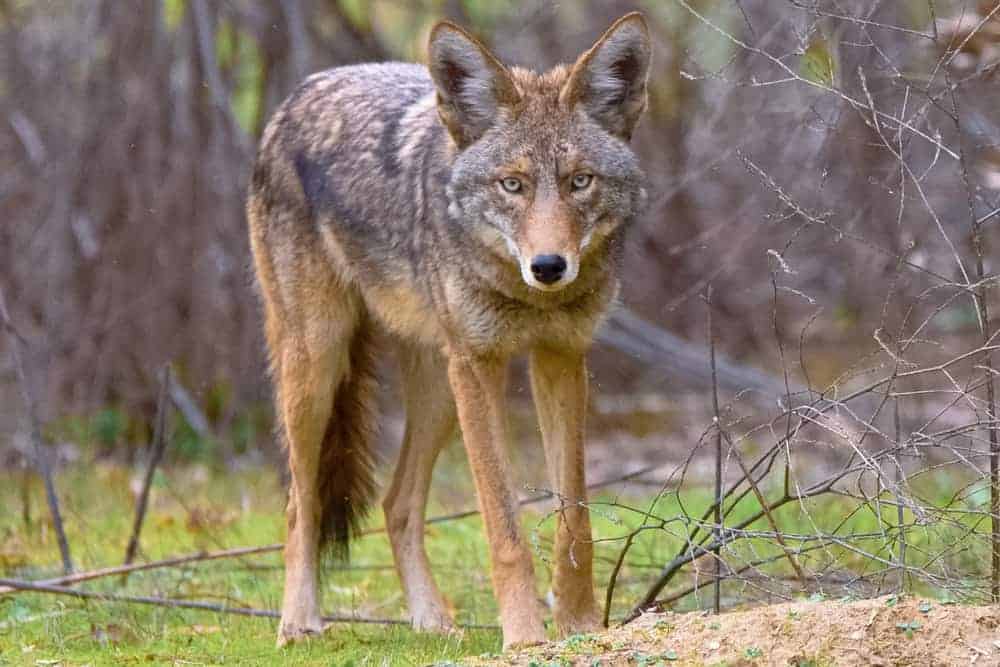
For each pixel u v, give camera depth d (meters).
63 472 16.75
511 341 9.25
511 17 19.36
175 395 17.81
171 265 17.89
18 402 17.25
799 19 13.07
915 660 7.09
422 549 10.82
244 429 17.91
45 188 17.98
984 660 6.99
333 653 9.41
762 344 20.36
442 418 10.90
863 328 19.34
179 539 13.87
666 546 12.27
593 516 14.12
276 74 18.05
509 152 8.97
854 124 14.37
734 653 7.33
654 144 19.48
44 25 18.47
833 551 10.91
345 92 11.09
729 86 13.45
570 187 8.97
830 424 8.30
